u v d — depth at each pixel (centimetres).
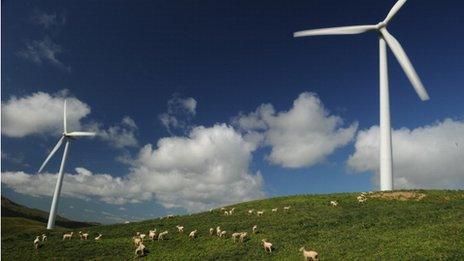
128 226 6388
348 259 3212
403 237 3688
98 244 4984
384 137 7056
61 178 10481
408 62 6975
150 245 4691
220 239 4638
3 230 10962
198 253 4066
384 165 6938
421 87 6812
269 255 3738
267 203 7212
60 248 4919
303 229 4700
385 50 7525
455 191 5966
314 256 3259
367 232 4119
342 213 5353
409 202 5575
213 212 6931
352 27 7625
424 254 3073
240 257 3791
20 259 4478
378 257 3139
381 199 5984
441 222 4169
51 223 10144
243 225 5294
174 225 6038
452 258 2936
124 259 4175
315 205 6203
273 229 4841
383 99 7256
